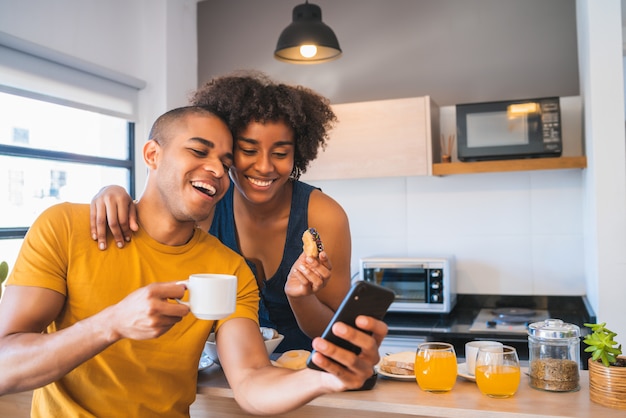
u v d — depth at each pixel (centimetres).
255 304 141
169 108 357
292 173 181
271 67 386
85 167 329
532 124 296
